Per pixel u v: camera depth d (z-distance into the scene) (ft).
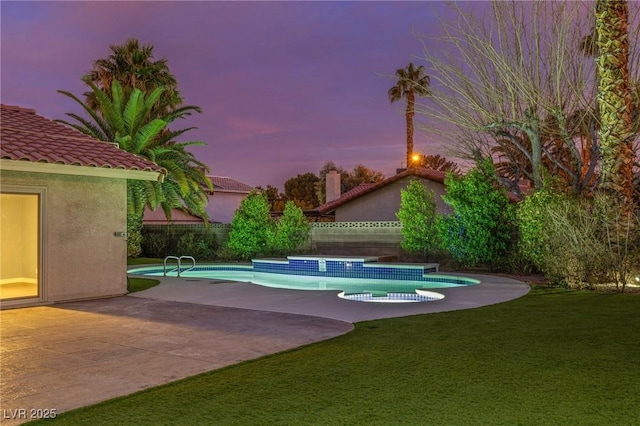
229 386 17.15
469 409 14.44
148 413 14.75
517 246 52.08
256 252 79.05
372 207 93.50
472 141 60.34
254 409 14.87
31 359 21.30
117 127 74.54
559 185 51.62
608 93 42.73
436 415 14.05
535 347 21.30
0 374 19.03
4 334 26.71
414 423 13.52
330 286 53.83
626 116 42.45
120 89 74.74
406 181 88.53
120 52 105.29
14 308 35.86
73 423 14.15
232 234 79.97
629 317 27.43
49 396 16.47
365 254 73.05
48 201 38.45
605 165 42.88
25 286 49.78
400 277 56.34
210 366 19.77
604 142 42.96
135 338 25.18
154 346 23.36
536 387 16.22
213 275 66.90
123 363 20.45
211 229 87.25
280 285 55.42
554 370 18.01
